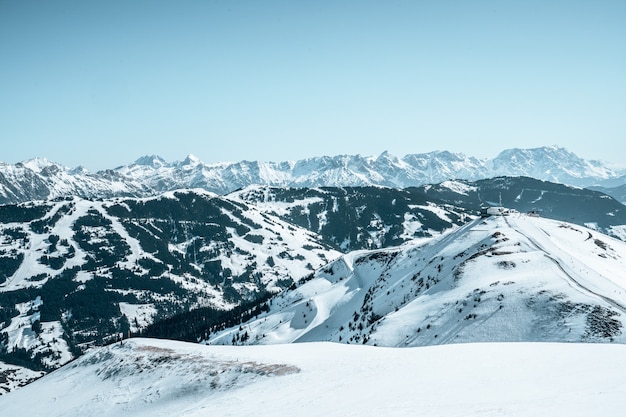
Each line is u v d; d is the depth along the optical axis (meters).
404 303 141.00
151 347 87.19
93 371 83.94
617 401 28.17
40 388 84.12
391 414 32.44
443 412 30.83
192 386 63.94
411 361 51.62
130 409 63.84
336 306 198.62
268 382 55.94
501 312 92.44
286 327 195.50
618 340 72.44
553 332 80.62
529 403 30.16
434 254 175.75
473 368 44.06
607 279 114.88
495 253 131.88
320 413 37.53
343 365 55.62
